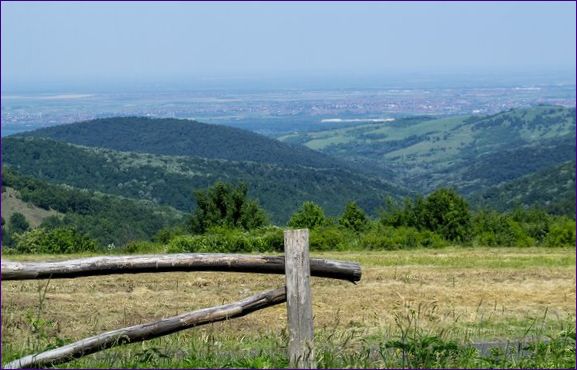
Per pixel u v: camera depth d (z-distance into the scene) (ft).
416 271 53.42
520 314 37.76
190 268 16.43
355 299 40.93
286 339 18.83
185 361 18.12
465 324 33.60
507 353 22.71
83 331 30.48
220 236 77.51
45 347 20.72
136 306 38.06
